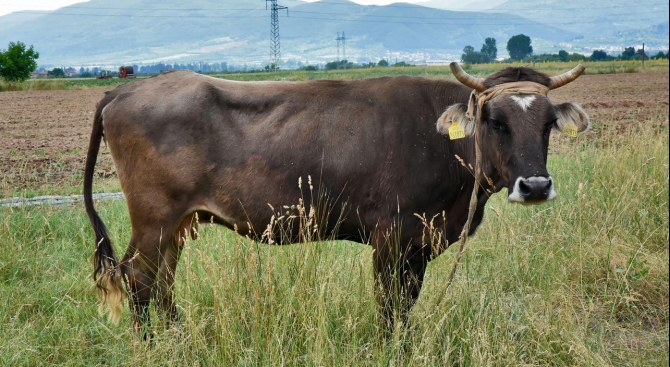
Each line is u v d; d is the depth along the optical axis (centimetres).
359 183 393
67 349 385
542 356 381
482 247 531
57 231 596
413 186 386
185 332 380
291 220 399
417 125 393
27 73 4594
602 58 12219
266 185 393
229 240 530
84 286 470
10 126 1762
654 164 702
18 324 408
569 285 479
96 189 824
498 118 353
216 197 399
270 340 354
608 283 468
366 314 396
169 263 435
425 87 410
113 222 620
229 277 381
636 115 1653
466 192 402
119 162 405
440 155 392
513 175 343
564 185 678
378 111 396
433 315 375
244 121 397
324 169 392
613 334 420
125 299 415
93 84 5697
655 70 5406
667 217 586
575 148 928
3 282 475
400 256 389
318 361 331
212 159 393
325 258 402
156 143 390
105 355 397
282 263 407
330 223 407
